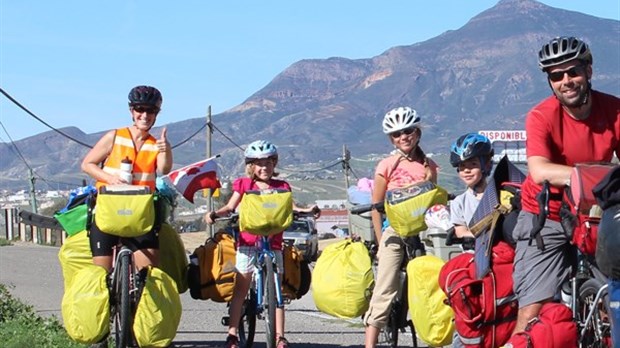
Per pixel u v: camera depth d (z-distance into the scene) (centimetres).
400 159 1012
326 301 1041
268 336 1041
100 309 975
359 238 1088
